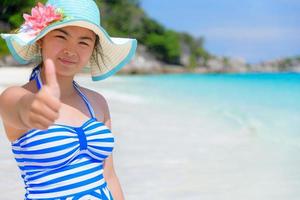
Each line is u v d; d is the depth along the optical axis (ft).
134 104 54.39
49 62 6.42
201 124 37.86
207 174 20.42
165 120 39.32
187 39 325.42
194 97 74.13
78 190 8.43
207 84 132.26
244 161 23.40
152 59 276.41
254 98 75.61
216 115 46.37
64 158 8.27
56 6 8.58
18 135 8.31
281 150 26.81
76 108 8.97
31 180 8.39
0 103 7.70
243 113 50.47
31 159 8.27
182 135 31.04
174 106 54.70
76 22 8.29
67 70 8.63
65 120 8.71
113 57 9.91
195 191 17.76
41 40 8.81
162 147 26.21
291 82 156.87
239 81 163.63
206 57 333.21
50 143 8.16
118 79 157.38
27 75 99.19
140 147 26.03
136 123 36.29
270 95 84.53
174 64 292.81
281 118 45.78
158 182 18.83
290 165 22.75
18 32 9.11
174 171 20.68
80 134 8.51
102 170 9.02
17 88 7.78
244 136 31.96
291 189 18.47
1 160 20.97
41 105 6.15
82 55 8.64
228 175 20.40
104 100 9.80
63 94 8.96
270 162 23.34
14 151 8.53
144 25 275.80
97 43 9.61
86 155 8.60
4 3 112.78
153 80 154.51
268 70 403.75
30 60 9.37
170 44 283.59
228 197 17.24
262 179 19.90
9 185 17.35
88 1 8.77
